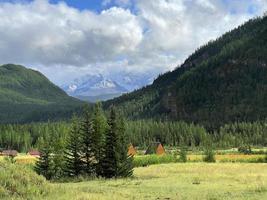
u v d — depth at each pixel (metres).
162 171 59.28
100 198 23.42
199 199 25.09
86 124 58.72
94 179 51.72
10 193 23.67
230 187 32.84
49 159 62.44
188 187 33.41
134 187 34.22
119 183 39.41
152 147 129.50
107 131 56.41
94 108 60.06
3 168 27.17
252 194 27.27
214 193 28.42
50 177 61.34
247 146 159.88
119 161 55.16
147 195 27.34
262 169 57.94
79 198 22.97
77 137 58.91
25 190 24.47
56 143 63.44
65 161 62.88
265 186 30.98
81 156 58.50
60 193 25.53
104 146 56.00
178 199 25.17
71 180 51.66
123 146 55.81
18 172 27.06
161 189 31.91
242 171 53.78
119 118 57.38
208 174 48.69
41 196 23.78
